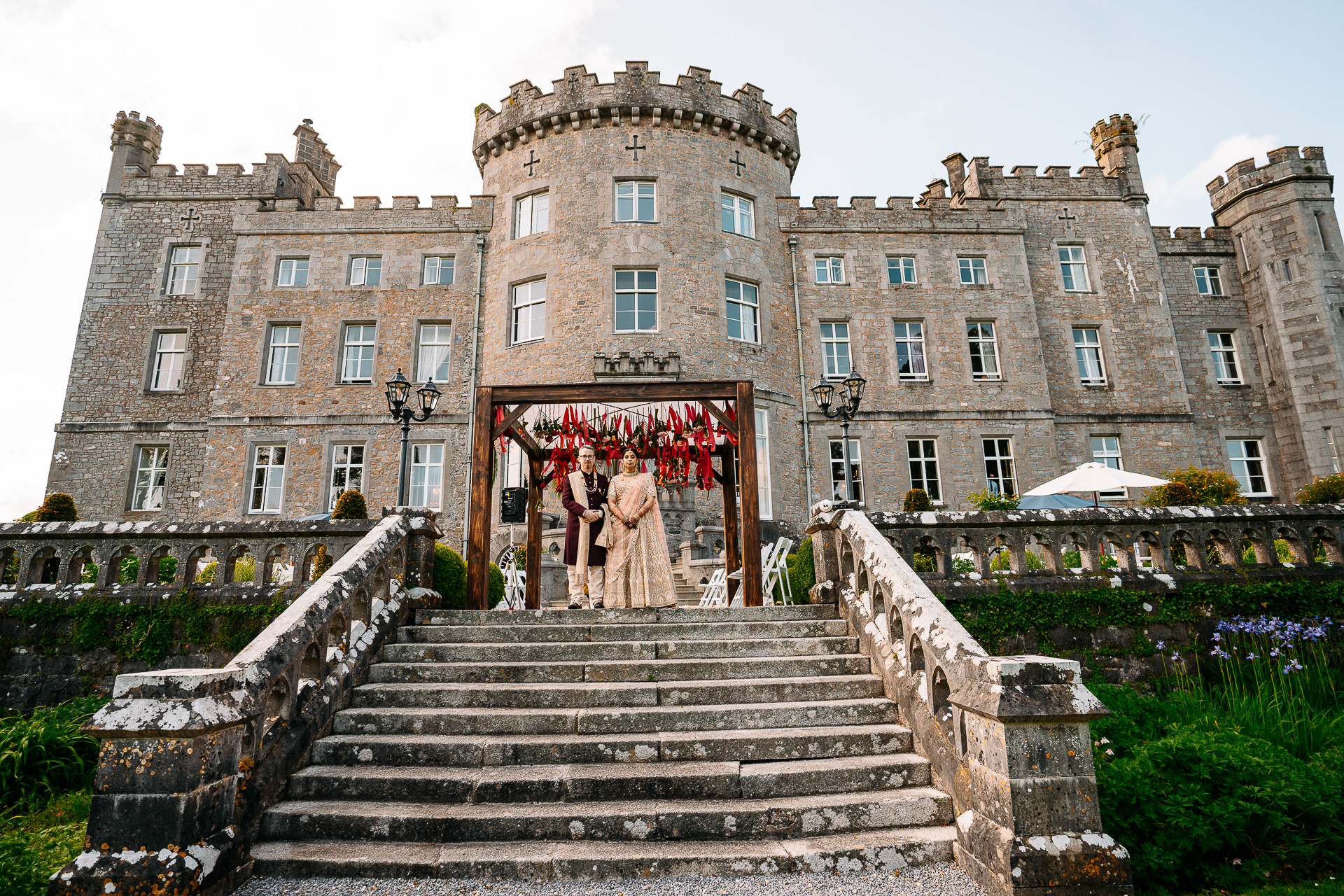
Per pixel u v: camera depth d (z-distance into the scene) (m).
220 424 18.38
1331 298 19.50
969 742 4.09
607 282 18.22
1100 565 7.25
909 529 7.23
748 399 8.43
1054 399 19.73
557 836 4.17
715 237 18.94
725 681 5.64
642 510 7.58
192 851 3.53
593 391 8.37
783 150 20.70
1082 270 20.83
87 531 7.25
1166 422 19.67
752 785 4.48
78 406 18.91
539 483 9.98
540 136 19.73
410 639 6.55
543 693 5.41
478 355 18.97
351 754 4.81
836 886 3.75
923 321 19.78
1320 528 7.44
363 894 3.72
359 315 19.22
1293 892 3.83
